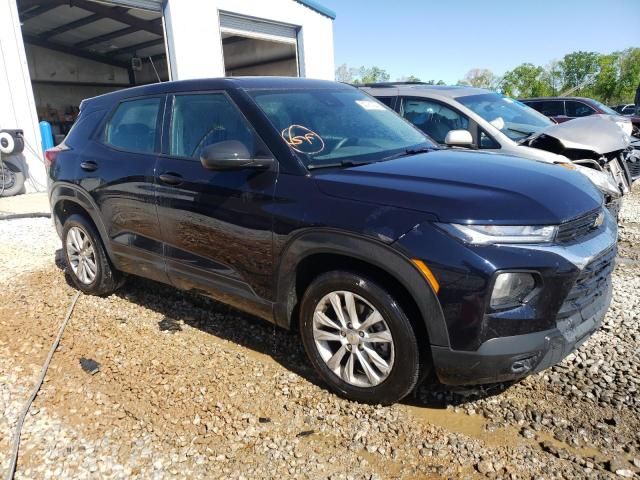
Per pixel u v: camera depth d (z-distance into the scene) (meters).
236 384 3.16
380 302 2.67
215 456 2.54
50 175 4.73
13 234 7.12
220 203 3.27
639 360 3.27
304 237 2.86
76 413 2.94
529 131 6.18
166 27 11.91
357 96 4.13
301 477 2.39
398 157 3.35
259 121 3.26
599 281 2.78
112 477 2.43
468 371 2.51
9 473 2.45
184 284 3.76
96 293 4.65
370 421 2.77
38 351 3.69
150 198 3.75
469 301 2.40
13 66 9.92
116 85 24.44
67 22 17.70
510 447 2.54
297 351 3.56
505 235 2.42
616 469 2.35
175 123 3.76
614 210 5.20
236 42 18.44
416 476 2.37
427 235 2.47
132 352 3.61
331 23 16.03
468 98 6.30
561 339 2.52
